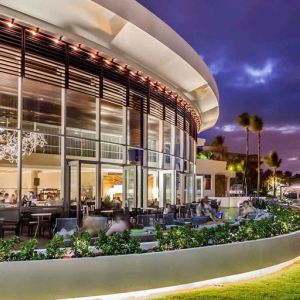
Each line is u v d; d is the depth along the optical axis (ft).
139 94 67.77
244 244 32.91
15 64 47.44
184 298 26.71
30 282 23.07
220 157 311.88
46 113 58.65
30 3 45.73
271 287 30.60
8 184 68.23
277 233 41.29
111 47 59.06
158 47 61.16
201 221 52.16
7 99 54.34
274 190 313.32
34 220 48.11
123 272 25.86
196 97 94.99
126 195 66.33
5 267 22.63
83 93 55.88
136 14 53.83
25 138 58.59
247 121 249.14
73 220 41.63
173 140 81.51
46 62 50.75
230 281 31.65
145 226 48.57
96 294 24.81
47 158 61.98
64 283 23.90
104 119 62.34
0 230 42.83
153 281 26.99
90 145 62.34
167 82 75.87
